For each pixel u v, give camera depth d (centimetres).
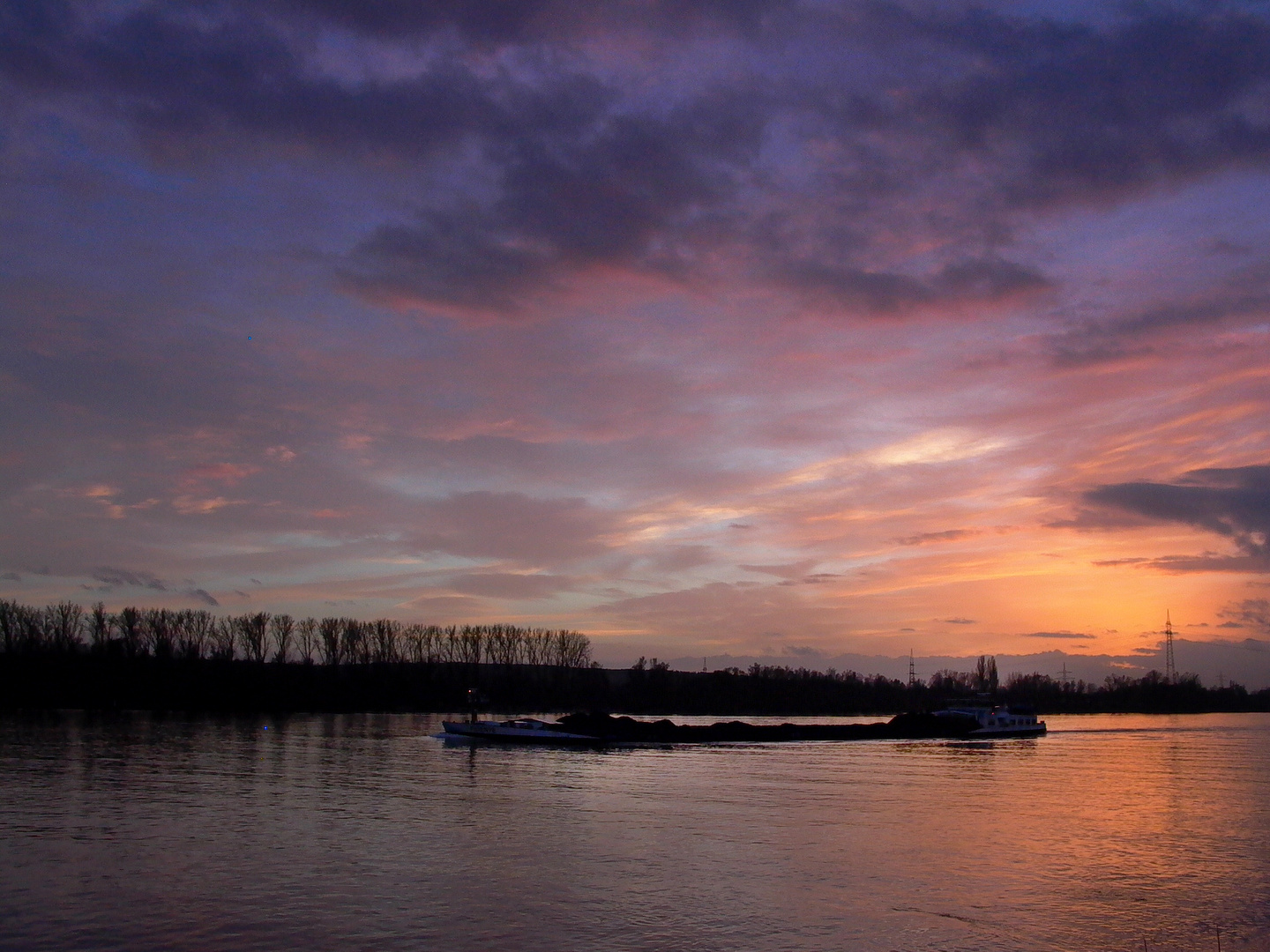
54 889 4091
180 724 15088
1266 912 4138
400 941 3475
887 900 4206
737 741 14700
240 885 4209
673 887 4338
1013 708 19325
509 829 5734
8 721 15262
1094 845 5641
